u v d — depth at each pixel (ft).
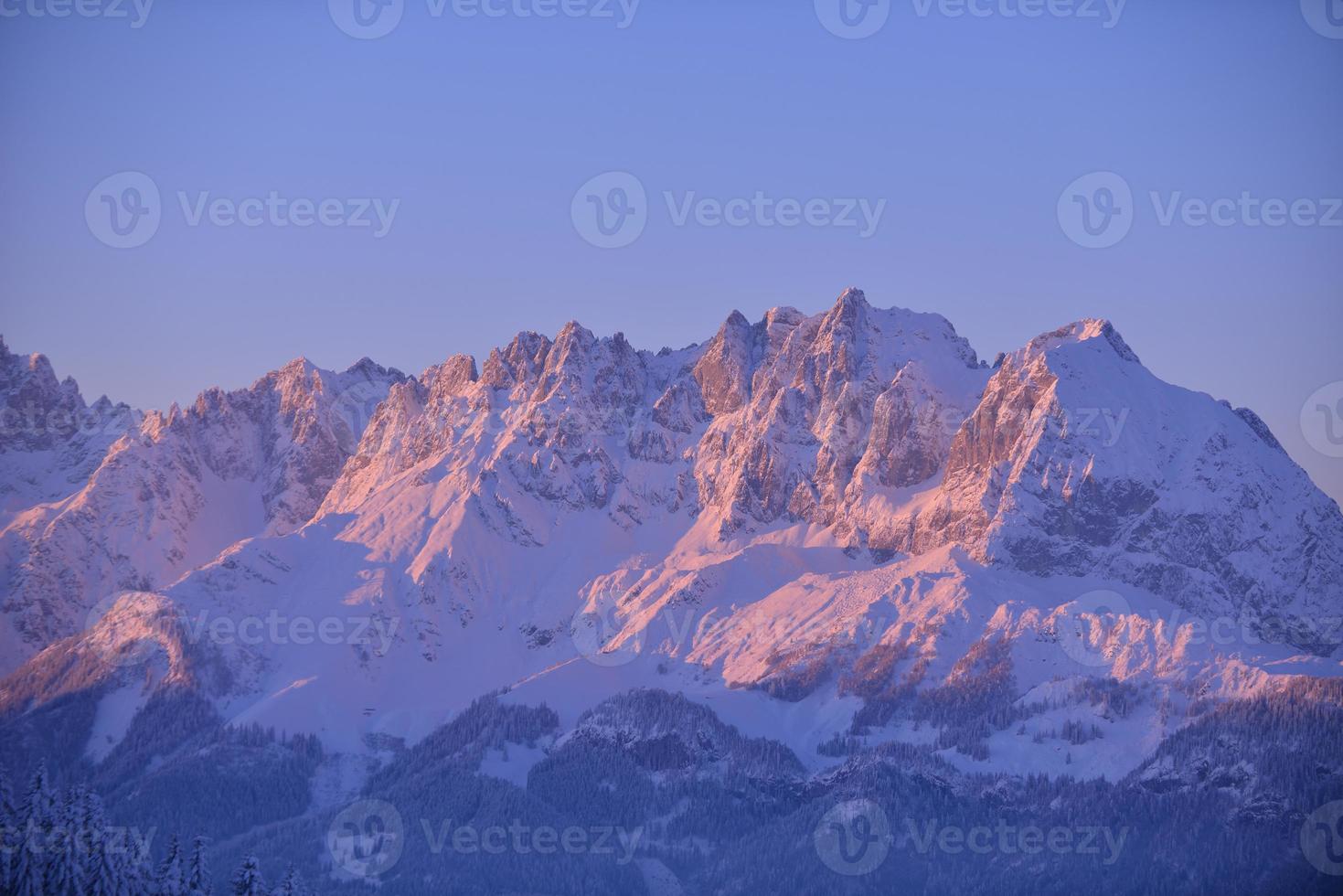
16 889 607.37
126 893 625.82
